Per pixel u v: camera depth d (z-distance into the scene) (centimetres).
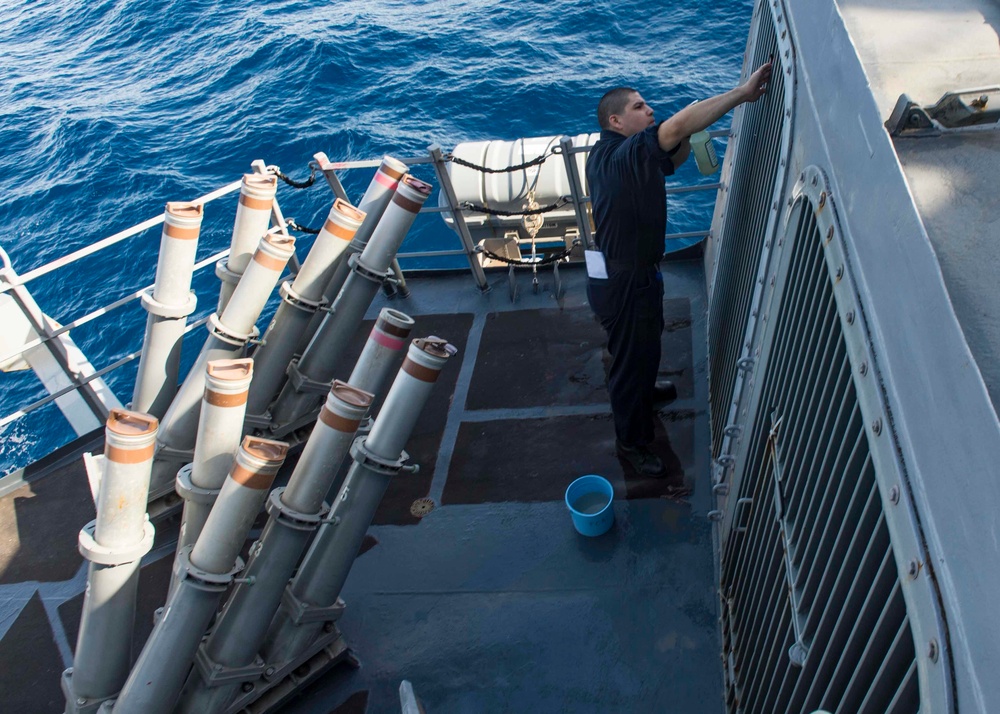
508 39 1758
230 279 389
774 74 276
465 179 848
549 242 916
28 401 1121
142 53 2022
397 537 388
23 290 427
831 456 175
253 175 379
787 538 208
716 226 484
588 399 451
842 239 162
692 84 1506
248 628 280
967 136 149
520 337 507
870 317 140
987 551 95
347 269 426
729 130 465
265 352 387
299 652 306
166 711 267
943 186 139
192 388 376
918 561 113
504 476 411
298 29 1938
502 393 465
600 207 325
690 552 357
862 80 158
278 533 270
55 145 1639
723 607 322
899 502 122
